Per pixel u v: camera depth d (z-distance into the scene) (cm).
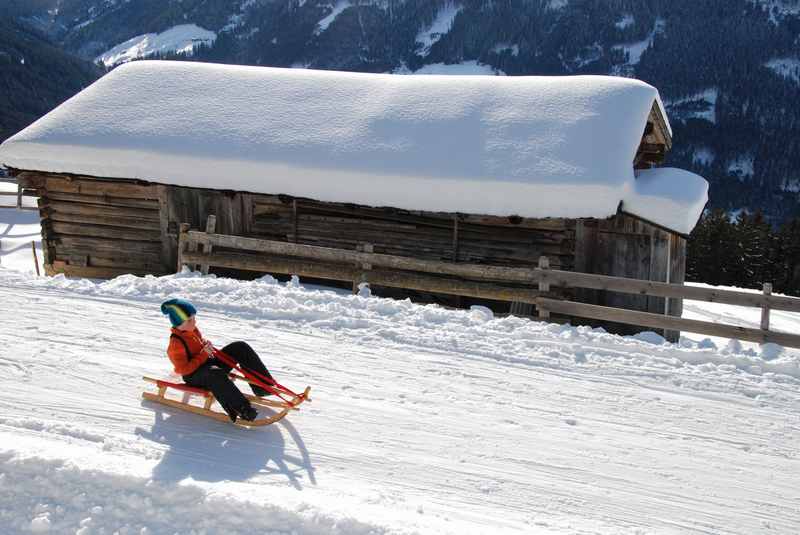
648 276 1202
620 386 759
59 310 893
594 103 1298
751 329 910
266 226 1388
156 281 1002
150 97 1455
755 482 588
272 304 930
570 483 572
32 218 2692
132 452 568
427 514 511
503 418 674
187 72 1516
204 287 984
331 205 1349
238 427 630
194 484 501
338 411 669
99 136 1379
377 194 1261
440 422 659
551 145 1238
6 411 627
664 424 680
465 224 1296
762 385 769
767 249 5388
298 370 752
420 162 1261
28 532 480
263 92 1452
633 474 591
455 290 1084
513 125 1290
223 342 817
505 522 511
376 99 1404
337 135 1334
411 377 751
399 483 555
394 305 943
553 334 884
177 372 618
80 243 1474
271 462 573
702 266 5372
